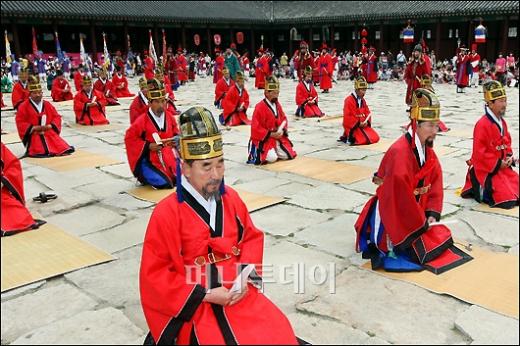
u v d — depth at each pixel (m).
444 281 4.39
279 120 8.98
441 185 4.70
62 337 3.76
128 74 36.00
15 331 3.85
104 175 8.39
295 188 7.40
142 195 7.19
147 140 7.34
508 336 3.62
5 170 5.68
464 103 18.20
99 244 5.46
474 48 22.45
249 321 3.02
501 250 5.09
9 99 21.33
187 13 42.59
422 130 4.45
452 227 5.71
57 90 19.20
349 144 10.55
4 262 4.98
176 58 29.66
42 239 5.55
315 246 5.29
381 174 4.66
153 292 3.05
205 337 2.93
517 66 31.12
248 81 31.16
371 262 4.77
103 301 4.28
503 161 6.32
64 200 7.02
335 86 27.16
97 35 41.41
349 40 44.50
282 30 48.41
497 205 6.32
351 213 6.29
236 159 9.43
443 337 3.66
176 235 3.11
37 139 9.77
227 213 3.30
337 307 4.09
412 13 37.41
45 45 38.94
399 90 24.31
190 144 3.07
